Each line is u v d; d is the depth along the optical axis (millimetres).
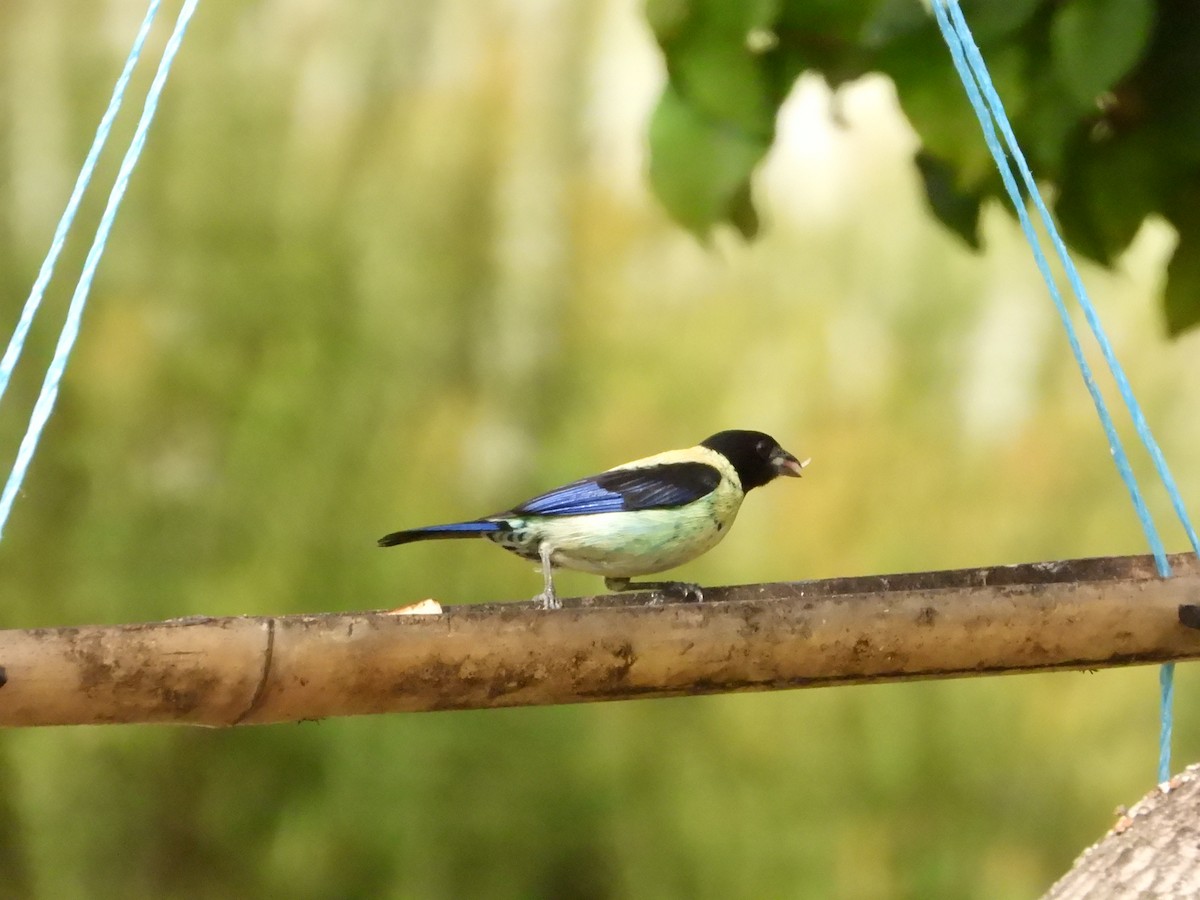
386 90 15266
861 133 15227
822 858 12867
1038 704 13266
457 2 15664
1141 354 13555
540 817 13359
